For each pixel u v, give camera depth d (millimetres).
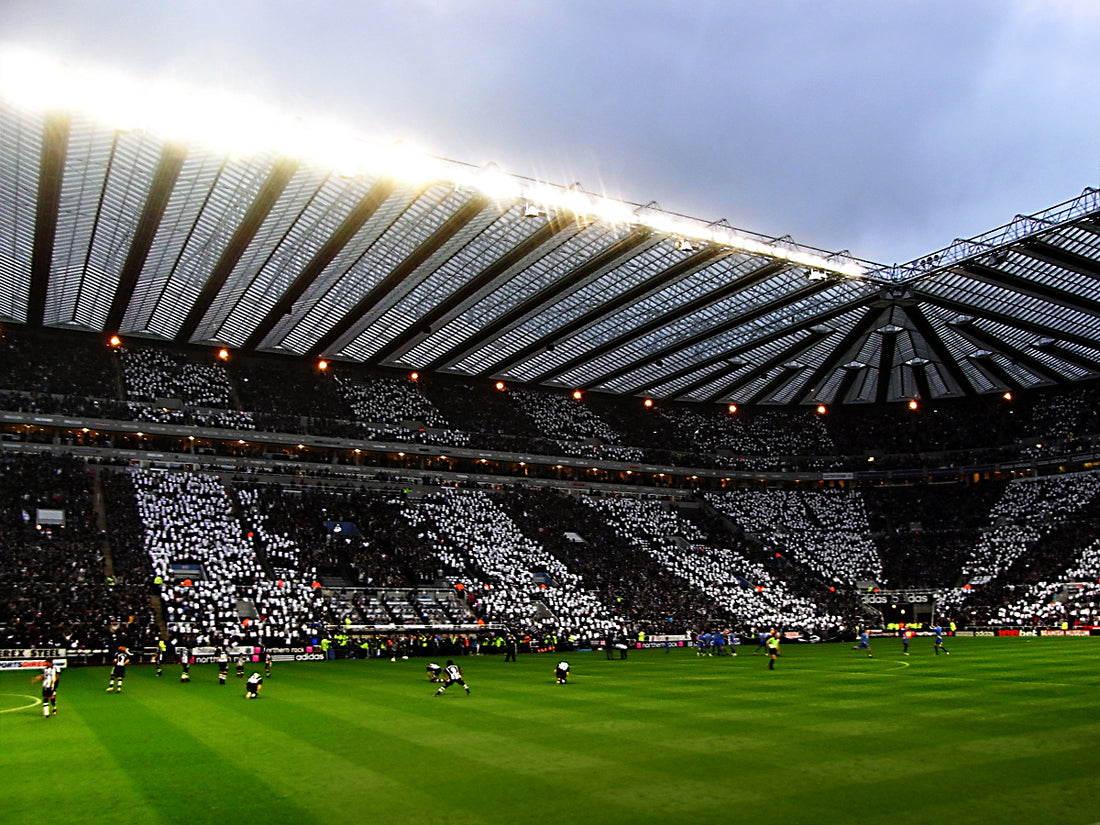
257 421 81312
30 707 31062
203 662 53688
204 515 69812
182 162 47062
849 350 90188
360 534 75812
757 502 102562
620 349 86625
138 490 70500
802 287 68688
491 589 72062
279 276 65875
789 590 84938
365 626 62594
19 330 77750
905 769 18203
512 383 100062
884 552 95062
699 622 74438
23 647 49375
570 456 95875
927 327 84250
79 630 51875
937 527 97000
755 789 16531
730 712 27781
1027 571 84625
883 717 26016
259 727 25641
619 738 22781
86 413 73312
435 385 97938
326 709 29828
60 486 67375
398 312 76062
